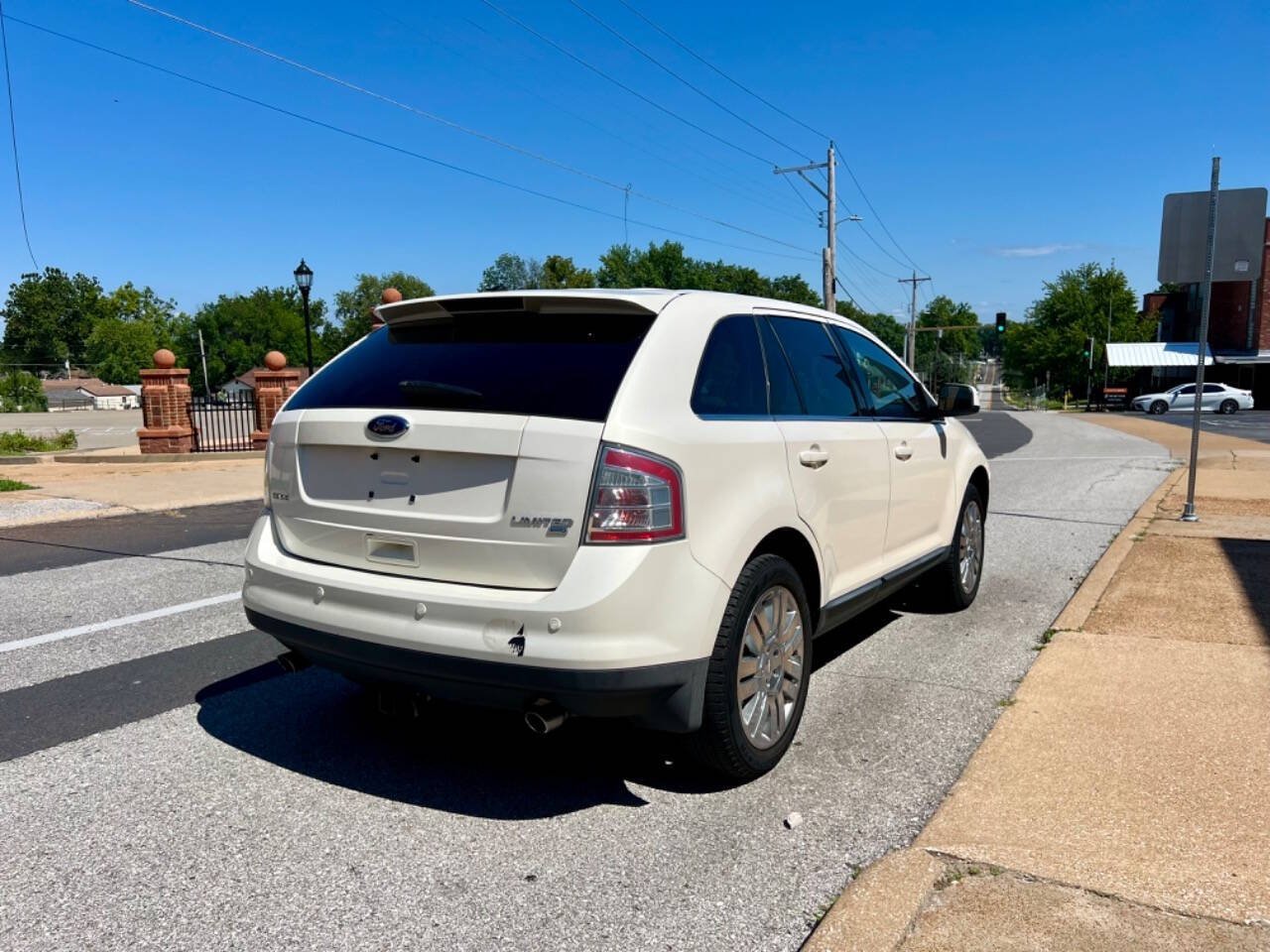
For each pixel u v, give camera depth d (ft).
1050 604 20.56
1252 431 87.76
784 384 13.14
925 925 8.36
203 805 11.10
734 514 11.00
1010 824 10.21
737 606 10.93
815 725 13.57
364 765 12.28
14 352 429.38
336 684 15.52
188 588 22.56
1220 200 29.19
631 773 12.05
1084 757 11.98
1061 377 247.50
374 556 11.12
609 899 9.08
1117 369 205.57
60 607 20.66
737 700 11.03
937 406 18.24
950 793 11.07
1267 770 11.46
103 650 17.43
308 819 10.76
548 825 10.62
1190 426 97.35
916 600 20.48
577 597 9.66
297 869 9.66
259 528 12.48
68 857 9.88
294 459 11.91
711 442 10.87
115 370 404.98
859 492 14.28
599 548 9.80
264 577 11.85
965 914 8.51
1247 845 9.66
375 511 11.04
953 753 12.51
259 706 14.46
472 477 10.41
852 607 14.32
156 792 11.44
